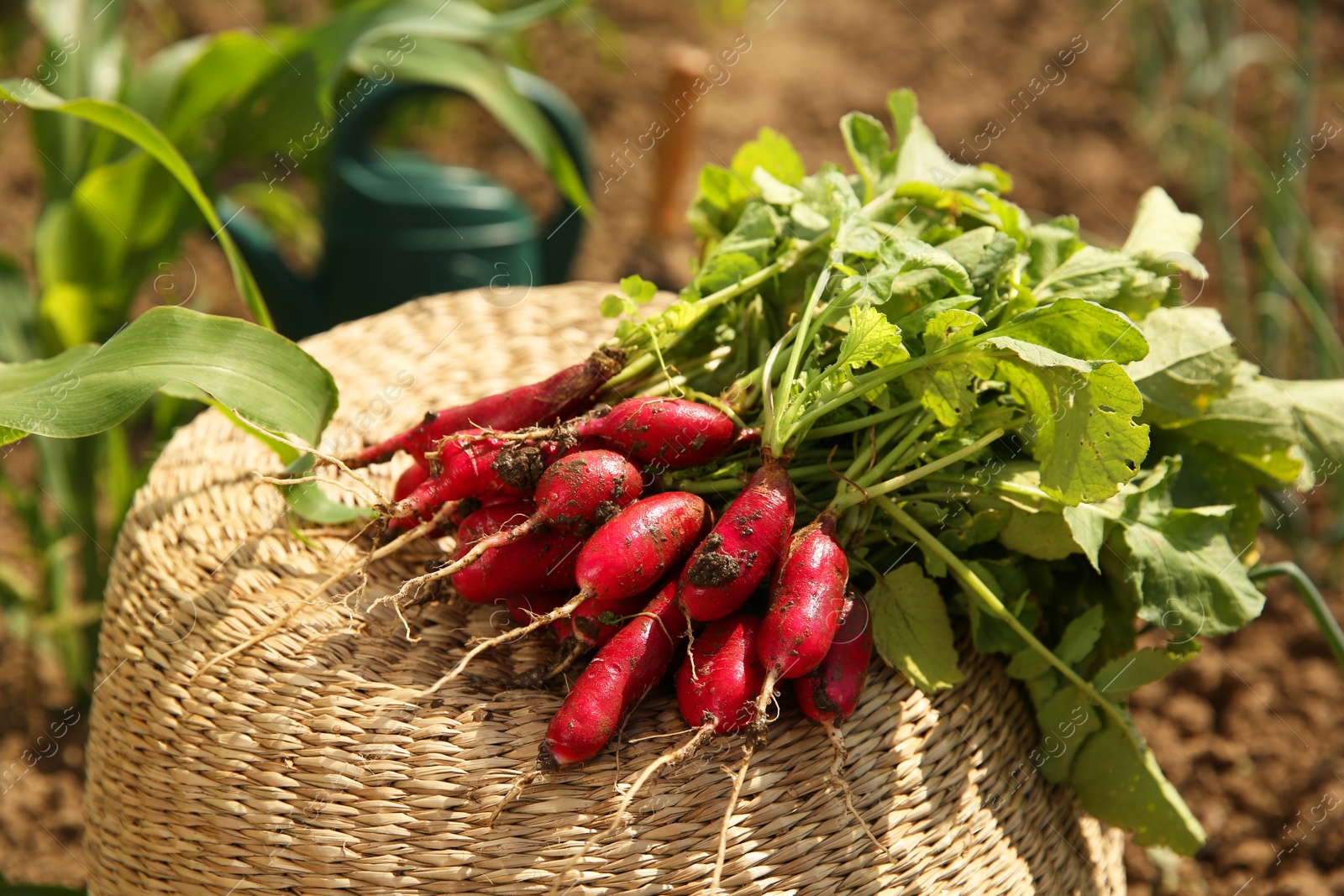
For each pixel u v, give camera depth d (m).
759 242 0.83
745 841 0.73
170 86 1.01
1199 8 1.53
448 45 1.04
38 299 1.07
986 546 0.83
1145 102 1.56
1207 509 0.79
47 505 1.15
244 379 0.77
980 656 0.81
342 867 0.72
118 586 0.80
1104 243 1.43
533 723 0.75
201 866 0.74
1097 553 0.77
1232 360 0.80
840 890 0.73
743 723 0.73
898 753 0.76
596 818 0.73
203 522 0.81
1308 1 1.17
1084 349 0.74
